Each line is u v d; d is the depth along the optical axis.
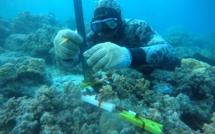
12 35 2.29
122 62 0.40
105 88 0.49
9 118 0.61
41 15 3.03
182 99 0.63
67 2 18.64
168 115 0.50
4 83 0.97
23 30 2.65
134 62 0.49
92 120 0.50
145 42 0.69
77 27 0.54
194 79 0.72
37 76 1.07
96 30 0.72
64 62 0.54
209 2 19.77
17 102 0.69
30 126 0.49
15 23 2.59
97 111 0.51
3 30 2.36
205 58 1.29
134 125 0.43
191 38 4.87
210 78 0.78
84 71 0.58
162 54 0.56
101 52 0.40
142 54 0.51
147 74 0.75
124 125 0.45
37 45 1.68
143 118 0.41
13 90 0.97
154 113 0.47
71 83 0.59
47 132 0.45
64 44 0.44
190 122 0.65
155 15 18.61
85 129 0.45
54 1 18.72
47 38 1.75
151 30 0.71
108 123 0.45
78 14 0.53
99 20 0.68
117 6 0.70
